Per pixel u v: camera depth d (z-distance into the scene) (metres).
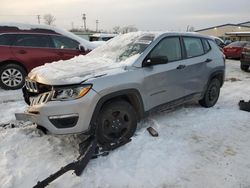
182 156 3.86
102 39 21.12
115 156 3.79
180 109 5.93
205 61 5.65
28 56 7.82
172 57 4.96
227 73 12.68
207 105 6.11
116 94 3.94
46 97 3.68
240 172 3.51
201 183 3.27
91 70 4.02
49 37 8.17
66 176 3.31
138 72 4.25
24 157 3.77
